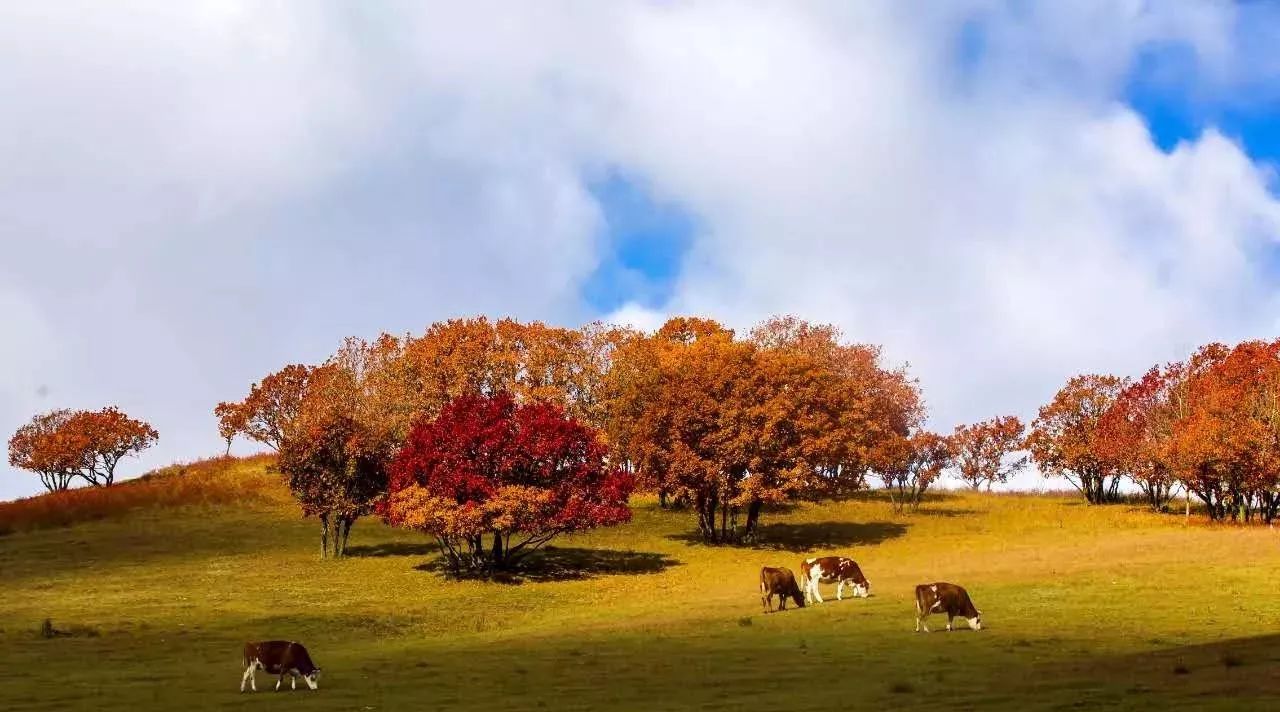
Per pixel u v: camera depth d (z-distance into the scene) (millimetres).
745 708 20406
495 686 24938
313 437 63125
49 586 52219
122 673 29062
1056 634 30281
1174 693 20203
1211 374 78250
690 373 71375
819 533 72875
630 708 21062
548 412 60219
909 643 29625
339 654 33188
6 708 23172
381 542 68375
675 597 47125
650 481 68250
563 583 54188
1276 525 69562
